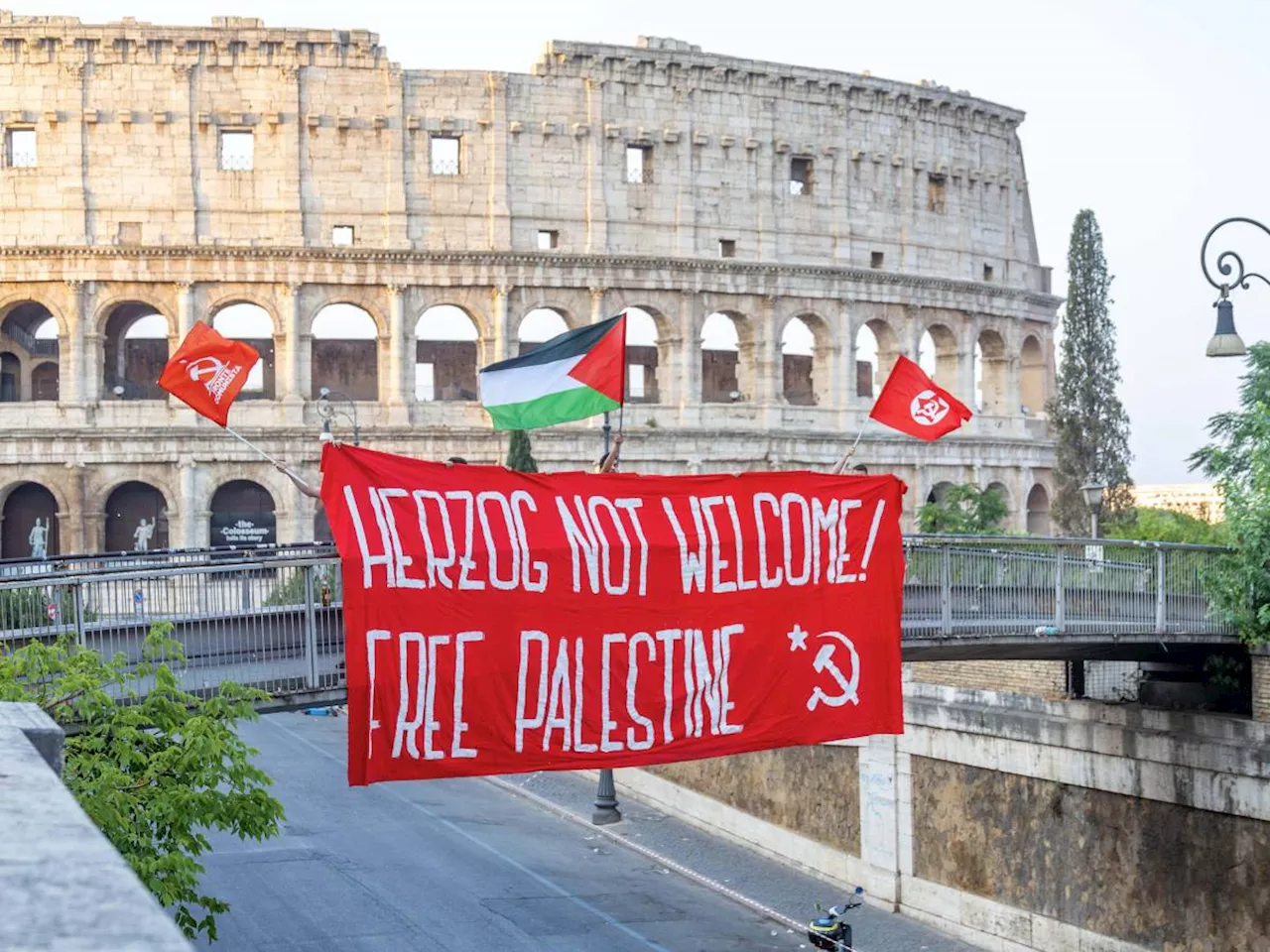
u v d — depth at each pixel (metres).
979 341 142.50
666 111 124.81
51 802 6.44
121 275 114.56
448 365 126.94
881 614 38.31
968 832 61.91
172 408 115.06
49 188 114.56
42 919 5.16
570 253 120.69
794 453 126.50
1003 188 142.38
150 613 40.69
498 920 61.84
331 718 112.81
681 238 124.56
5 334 123.75
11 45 114.56
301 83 117.75
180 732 36.97
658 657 36.25
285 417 116.00
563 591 35.56
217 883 65.62
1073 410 123.88
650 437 121.88
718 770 78.62
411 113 119.38
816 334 130.75
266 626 41.22
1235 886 50.84
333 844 73.44
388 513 34.53
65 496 113.00
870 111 132.88
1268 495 53.53
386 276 117.88
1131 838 54.69
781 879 70.00
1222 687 55.25
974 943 60.81
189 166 116.06
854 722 37.97
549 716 35.44
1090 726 55.84
